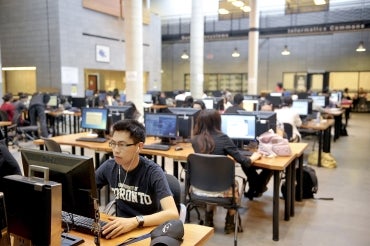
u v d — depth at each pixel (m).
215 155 2.75
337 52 14.48
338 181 4.72
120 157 1.73
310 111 6.57
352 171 5.25
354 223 3.33
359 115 13.95
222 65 16.67
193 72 11.05
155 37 15.12
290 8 14.03
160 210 1.76
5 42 11.88
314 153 5.81
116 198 1.89
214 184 2.80
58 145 3.49
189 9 15.96
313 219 3.43
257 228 3.22
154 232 1.41
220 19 15.54
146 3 15.37
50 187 1.13
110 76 14.37
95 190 1.35
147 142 4.11
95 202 1.36
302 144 4.02
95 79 13.62
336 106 9.37
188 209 2.99
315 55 14.88
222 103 7.78
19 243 1.23
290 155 3.33
